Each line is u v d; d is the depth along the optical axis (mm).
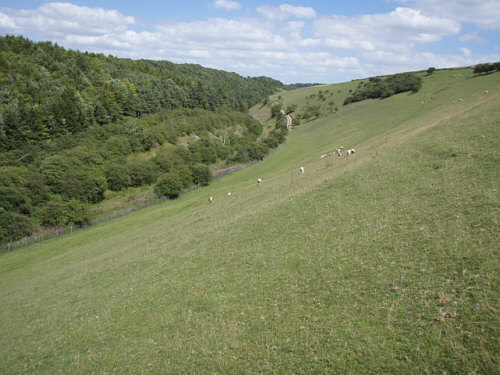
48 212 62562
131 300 20719
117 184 84125
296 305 14883
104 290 24531
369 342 11438
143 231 46500
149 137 108938
